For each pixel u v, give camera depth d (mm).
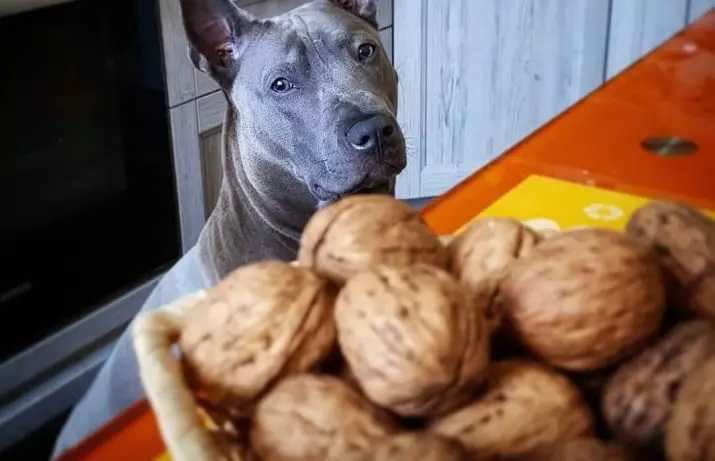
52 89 754
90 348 820
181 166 873
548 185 453
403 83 1074
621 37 1079
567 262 220
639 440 203
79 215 795
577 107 567
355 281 218
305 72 623
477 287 245
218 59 662
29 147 749
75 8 748
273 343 222
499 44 1067
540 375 216
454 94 1090
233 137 683
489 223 263
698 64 642
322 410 205
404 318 203
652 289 219
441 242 269
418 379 198
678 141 511
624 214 422
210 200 919
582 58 1080
